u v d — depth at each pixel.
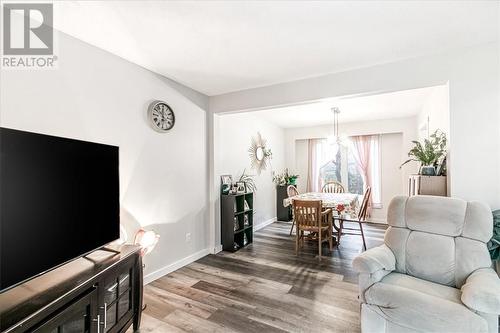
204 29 1.86
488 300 1.29
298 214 3.45
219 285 2.53
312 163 6.12
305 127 6.13
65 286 1.31
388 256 1.93
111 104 2.23
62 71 1.86
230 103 3.38
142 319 1.98
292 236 4.46
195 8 1.61
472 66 2.09
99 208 1.74
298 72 2.68
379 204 5.38
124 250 1.83
